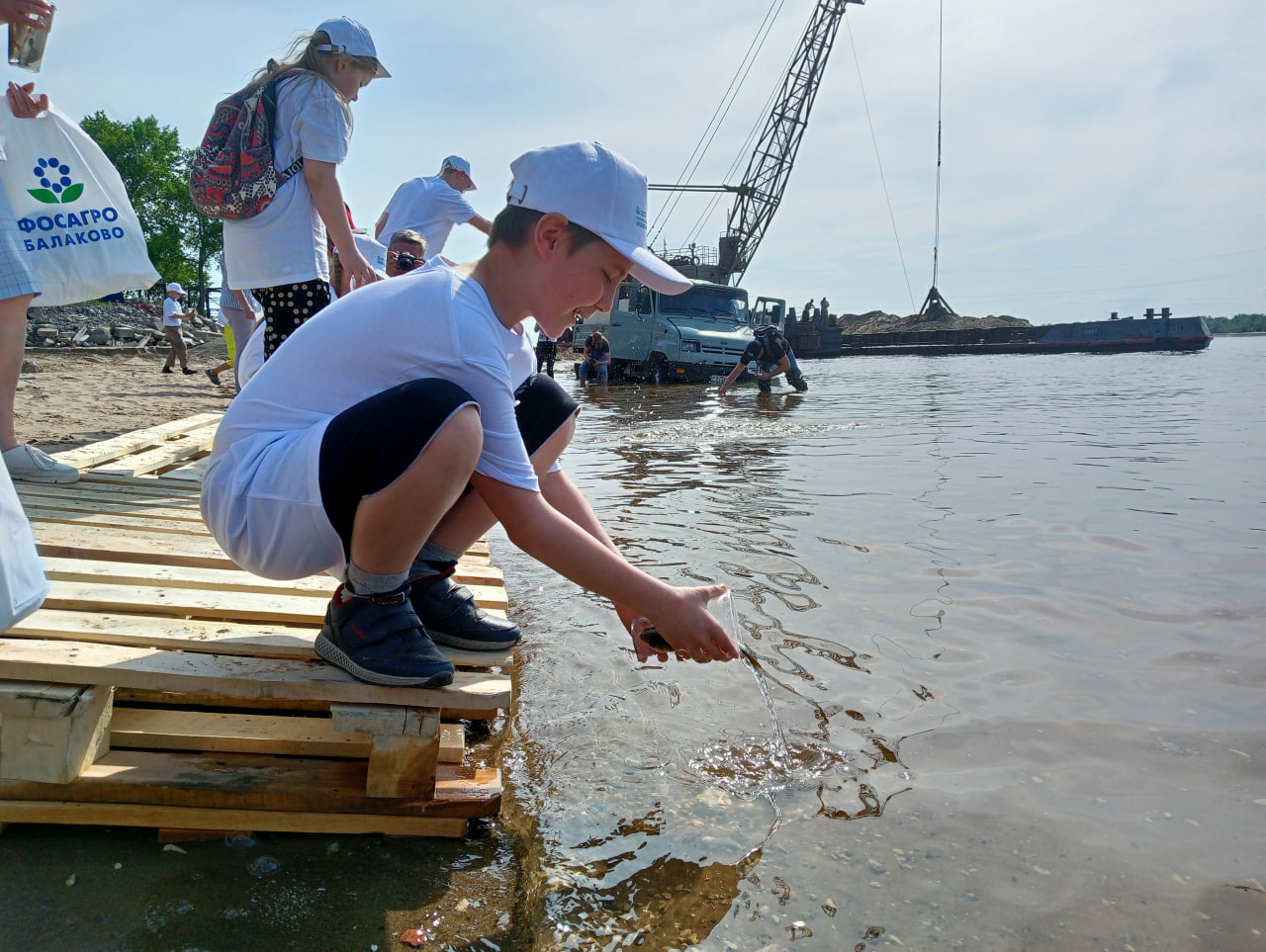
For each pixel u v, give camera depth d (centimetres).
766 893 154
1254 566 338
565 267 166
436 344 159
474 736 213
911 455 664
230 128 365
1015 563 350
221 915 144
